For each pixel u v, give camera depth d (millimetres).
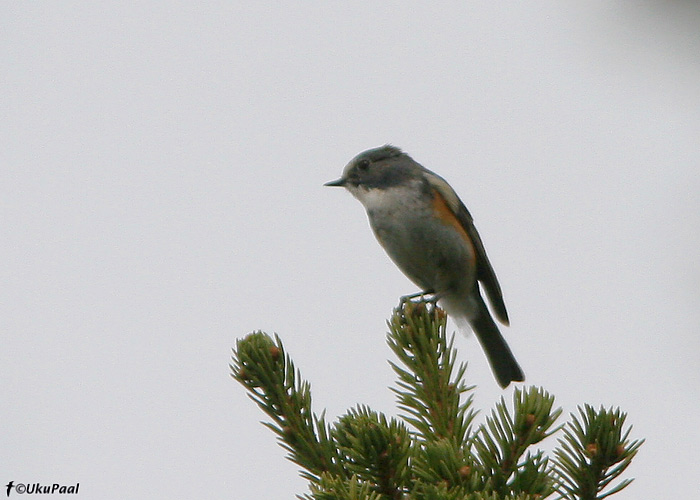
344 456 5984
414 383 6594
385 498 5270
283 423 6102
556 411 5449
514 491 5395
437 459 5234
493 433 5465
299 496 5109
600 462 5266
